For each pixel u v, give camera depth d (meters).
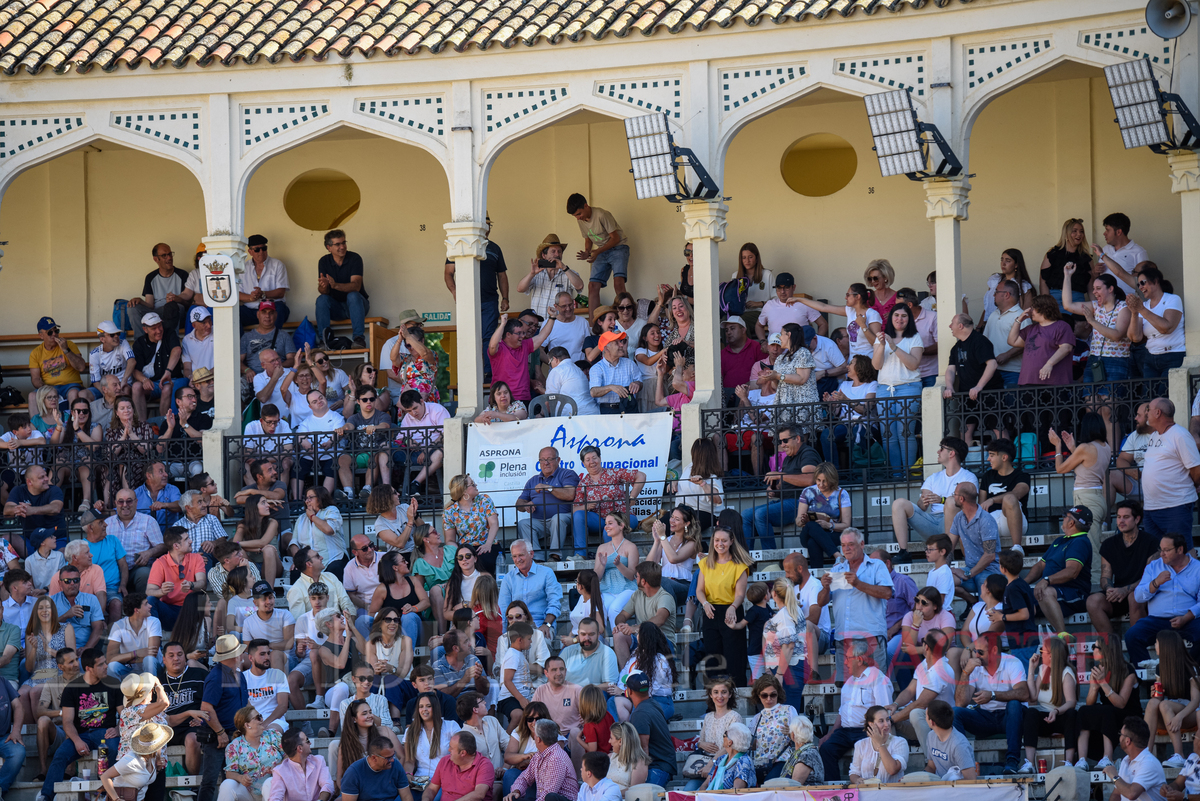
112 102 49.53
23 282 60.50
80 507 47.03
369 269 59.56
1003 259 48.25
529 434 46.66
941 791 31.28
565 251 58.00
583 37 47.50
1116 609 37.16
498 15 49.41
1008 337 44.56
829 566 40.69
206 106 49.53
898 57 45.53
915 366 44.59
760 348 50.03
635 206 57.31
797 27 46.16
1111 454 41.31
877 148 44.25
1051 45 43.84
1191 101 41.94
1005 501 39.53
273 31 50.03
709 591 37.41
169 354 54.56
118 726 36.16
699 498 43.66
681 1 47.81
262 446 47.50
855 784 31.98
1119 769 32.06
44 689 36.88
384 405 50.91
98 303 60.22
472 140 48.56
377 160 59.66
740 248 56.00
